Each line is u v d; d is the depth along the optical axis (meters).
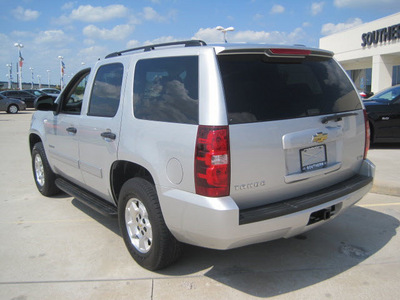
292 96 3.14
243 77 2.94
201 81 2.88
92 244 4.10
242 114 2.81
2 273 3.50
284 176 3.00
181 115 2.97
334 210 3.32
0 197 5.88
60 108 4.90
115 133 3.62
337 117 3.34
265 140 2.87
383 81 23.34
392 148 9.06
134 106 3.48
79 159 4.38
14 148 10.63
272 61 3.14
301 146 3.07
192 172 2.81
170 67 3.21
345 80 3.73
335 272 3.42
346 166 3.55
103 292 3.16
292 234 3.10
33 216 5.00
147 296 3.09
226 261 3.65
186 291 3.15
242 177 2.80
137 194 3.37
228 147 2.72
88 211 5.18
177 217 2.96
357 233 4.26
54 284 3.30
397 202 5.24
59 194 5.98
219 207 2.68
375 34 23.28
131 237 3.61
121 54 4.11
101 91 4.06
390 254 3.75
